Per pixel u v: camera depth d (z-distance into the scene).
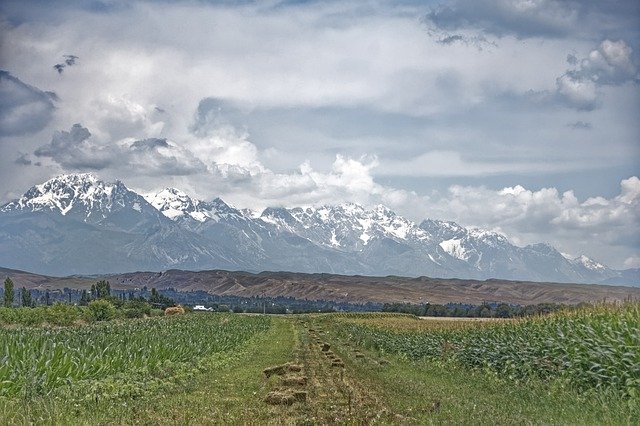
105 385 24.50
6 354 24.44
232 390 26.44
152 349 34.25
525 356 31.56
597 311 29.73
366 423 18.80
